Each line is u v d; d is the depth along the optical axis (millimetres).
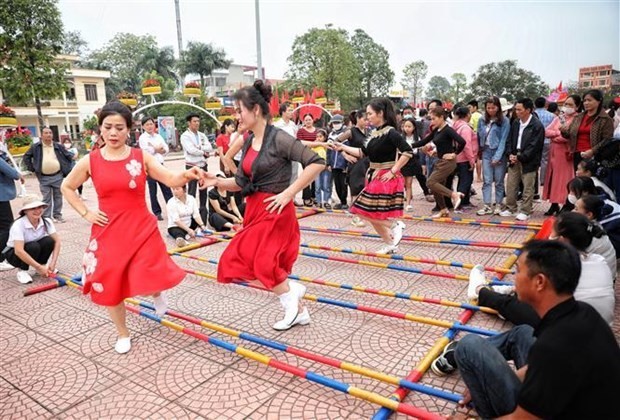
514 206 7094
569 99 6742
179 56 35469
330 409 2645
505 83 44688
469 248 5586
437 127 6750
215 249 6090
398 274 4816
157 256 3223
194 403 2756
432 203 8781
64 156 8281
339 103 33812
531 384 1668
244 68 58969
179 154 25781
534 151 6535
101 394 2896
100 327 3893
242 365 3176
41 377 3131
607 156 5555
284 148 3248
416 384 2588
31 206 4910
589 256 2758
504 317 3412
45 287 4801
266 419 2578
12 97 18281
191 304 4285
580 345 1626
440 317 3738
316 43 34219
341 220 7598
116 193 3121
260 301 4293
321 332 3596
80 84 34406
